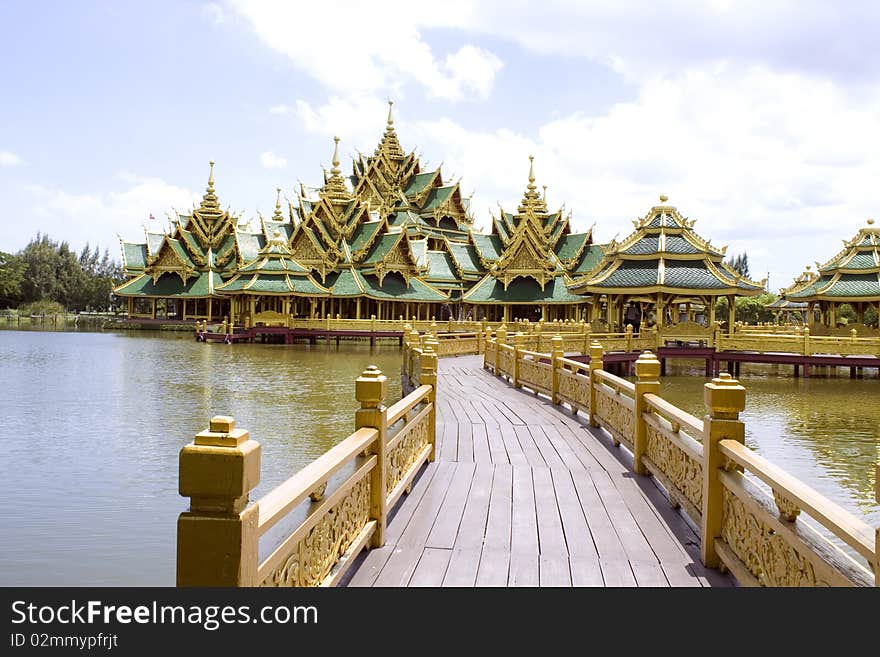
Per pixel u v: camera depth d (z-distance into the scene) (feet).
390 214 211.61
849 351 101.19
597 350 39.50
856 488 41.45
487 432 38.09
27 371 97.09
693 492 20.29
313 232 187.73
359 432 18.26
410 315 192.75
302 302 188.96
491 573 17.22
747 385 96.68
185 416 60.49
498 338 74.49
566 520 21.91
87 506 33.68
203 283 220.84
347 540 16.33
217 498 9.52
